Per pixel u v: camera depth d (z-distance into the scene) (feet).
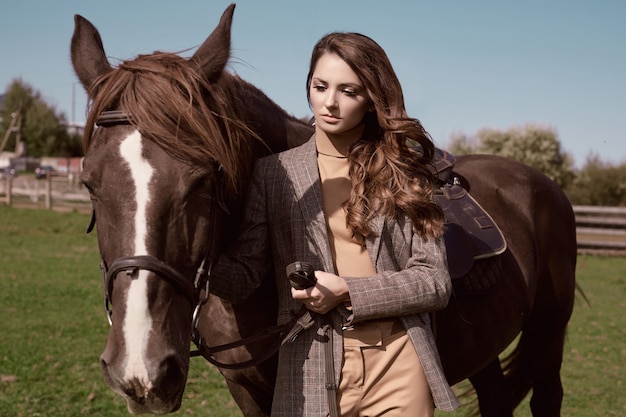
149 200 5.27
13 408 13.89
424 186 6.27
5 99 175.63
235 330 7.27
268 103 7.87
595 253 43.14
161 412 5.27
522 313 9.64
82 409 13.96
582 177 78.23
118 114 5.50
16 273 30.73
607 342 21.04
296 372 6.05
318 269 6.11
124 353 5.08
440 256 6.18
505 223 10.09
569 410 14.80
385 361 5.99
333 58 6.20
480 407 10.36
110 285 5.36
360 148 6.31
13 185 69.41
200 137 5.46
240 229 6.66
